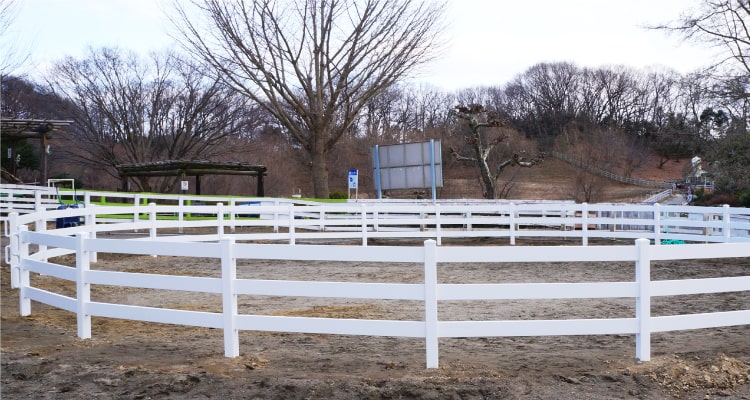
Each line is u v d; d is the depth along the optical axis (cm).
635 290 700
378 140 6419
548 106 9631
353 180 2756
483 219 2041
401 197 5603
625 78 9531
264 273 1504
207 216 2816
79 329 859
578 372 671
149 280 790
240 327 737
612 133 7931
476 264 1650
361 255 700
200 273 1500
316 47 3541
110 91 4941
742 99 2886
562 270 1524
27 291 1009
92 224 1633
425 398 604
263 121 5231
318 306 1095
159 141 5191
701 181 6106
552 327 691
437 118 8531
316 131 3628
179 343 835
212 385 644
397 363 720
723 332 900
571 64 9750
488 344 838
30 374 696
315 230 2545
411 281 1368
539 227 2650
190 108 4991
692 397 606
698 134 3105
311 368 704
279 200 2672
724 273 1466
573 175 7138
